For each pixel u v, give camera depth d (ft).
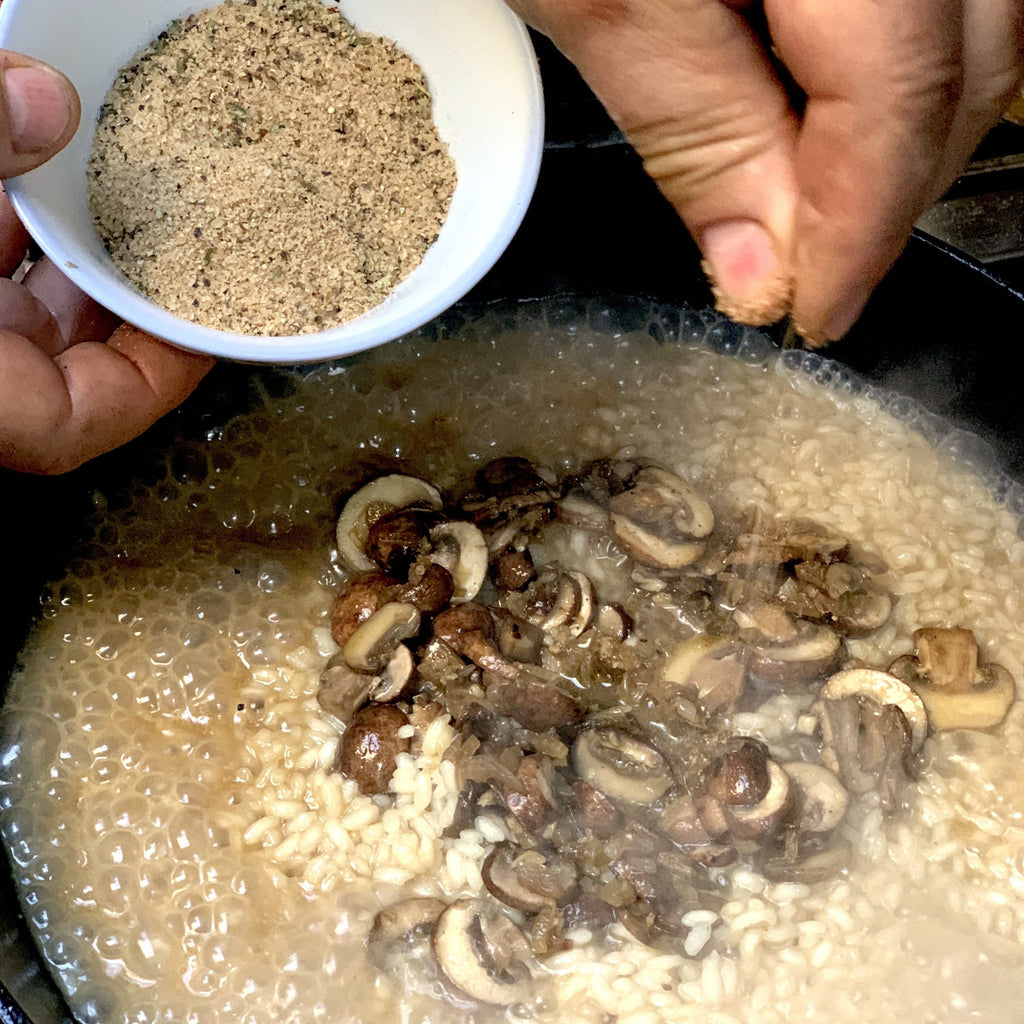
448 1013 0.99
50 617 1.14
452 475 1.25
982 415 1.26
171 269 0.91
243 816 1.06
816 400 1.34
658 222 1.23
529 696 1.02
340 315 0.93
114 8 0.91
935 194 0.70
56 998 0.97
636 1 0.66
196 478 1.22
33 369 0.92
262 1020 0.98
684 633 1.13
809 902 1.04
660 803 1.03
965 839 1.08
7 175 0.83
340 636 1.09
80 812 1.06
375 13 0.97
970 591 1.20
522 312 1.36
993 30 0.67
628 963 1.00
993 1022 1.00
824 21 0.61
